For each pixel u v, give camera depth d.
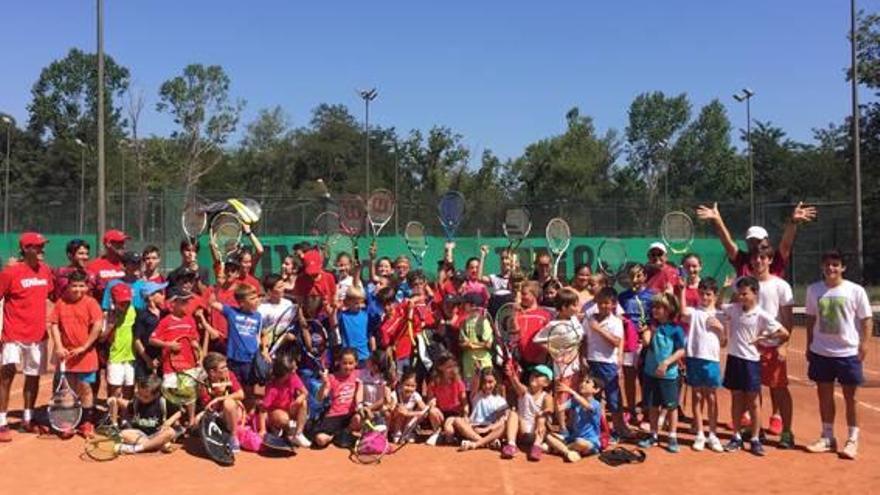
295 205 23.38
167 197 23.36
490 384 7.98
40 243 8.16
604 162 76.81
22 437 8.04
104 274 8.88
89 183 72.12
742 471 7.01
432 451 7.68
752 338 7.54
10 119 43.25
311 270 8.83
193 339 8.02
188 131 70.25
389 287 8.88
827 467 7.12
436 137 62.31
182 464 7.18
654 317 7.97
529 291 8.50
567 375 7.73
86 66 82.62
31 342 8.11
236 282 8.92
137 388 7.88
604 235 24.45
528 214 22.70
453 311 8.67
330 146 79.75
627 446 7.81
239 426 7.79
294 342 8.30
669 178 93.19
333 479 6.77
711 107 92.38
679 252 13.69
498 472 6.98
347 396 7.90
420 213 24.31
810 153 74.12
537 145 70.25
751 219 24.89
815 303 7.59
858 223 20.69
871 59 33.59
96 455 7.36
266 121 81.75
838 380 7.49
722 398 10.10
